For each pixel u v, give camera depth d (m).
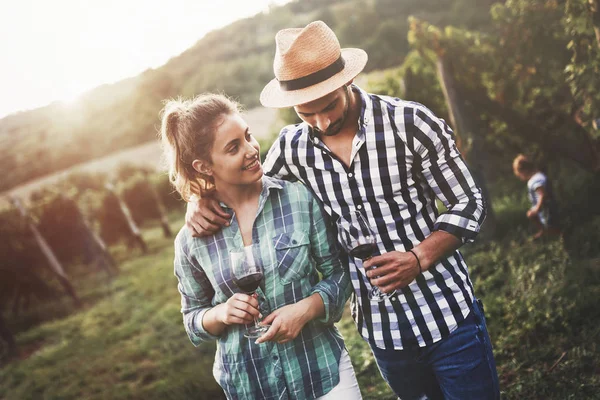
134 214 20.52
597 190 5.41
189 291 2.15
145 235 18.66
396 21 36.03
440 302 2.05
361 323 2.23
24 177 51.97
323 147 2.04
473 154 5.74
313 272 2.07
